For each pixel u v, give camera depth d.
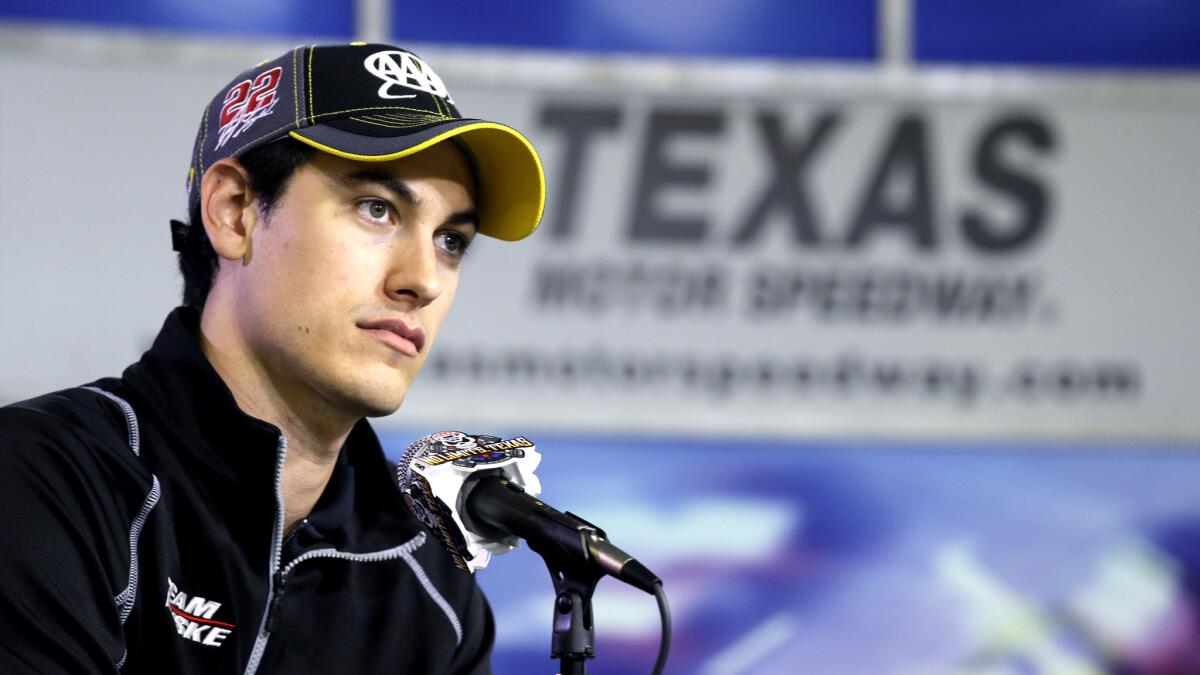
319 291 4.03
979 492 10.45
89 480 3.90
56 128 10.09
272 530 4.20
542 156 10.56
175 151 10.20
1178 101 10.95
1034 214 10.75
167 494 4.08
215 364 4.25
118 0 10.83
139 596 3.97
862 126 10.78
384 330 4.07
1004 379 10.52
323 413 4.20
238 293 4.21
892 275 10.59
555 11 11.27
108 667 3.69
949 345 10.54
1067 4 11.55
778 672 10.11
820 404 10.39
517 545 4.05
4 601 3.59
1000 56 11.48
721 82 10.75
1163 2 11.55
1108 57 11.50
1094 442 10.52
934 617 10.26
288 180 4.10
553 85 10.67
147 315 9.98
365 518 4.68
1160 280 10.73
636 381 10.30
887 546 10.34
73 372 9.86
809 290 10.52
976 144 10.82
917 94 10.84
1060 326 10.60
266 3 11.02
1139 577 10.39
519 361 10.22
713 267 10.49
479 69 10.63
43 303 9.90
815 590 10.24
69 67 10.19
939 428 10.42
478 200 4.43
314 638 4.39
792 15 11.41
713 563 10.21
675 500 10.27
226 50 10.41
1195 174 10.88
